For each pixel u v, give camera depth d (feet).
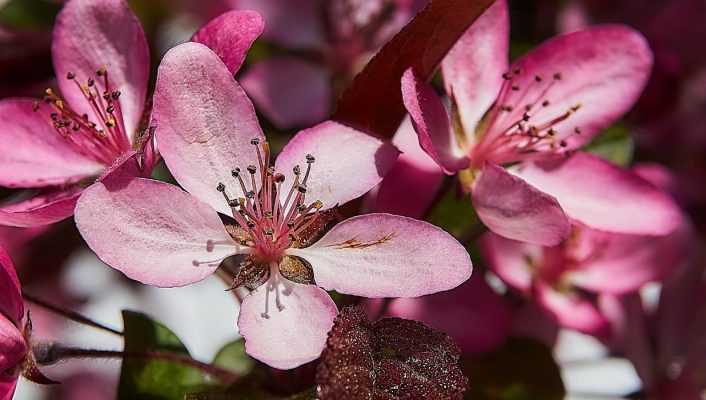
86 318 0.61
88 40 0.62
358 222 0.57
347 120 0.60
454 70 0.63
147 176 0.58
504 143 0.62
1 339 0.57
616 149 0.71
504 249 0.68
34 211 0.57
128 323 0.61
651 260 0.70
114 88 0.62
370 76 0.59
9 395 0.57
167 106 0.57
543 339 0.71
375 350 0.54
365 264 0.57
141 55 0.62
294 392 0.60
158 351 0.62
